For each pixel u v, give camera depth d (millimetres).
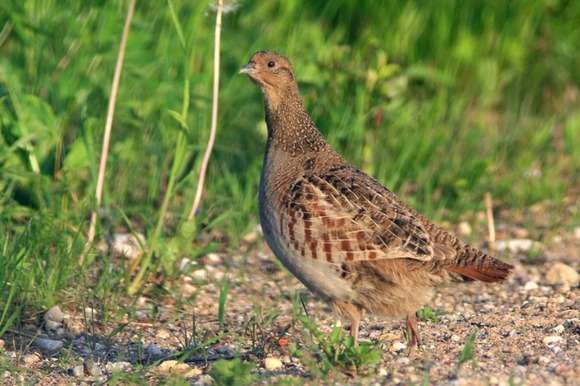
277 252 9328
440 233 9078
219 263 12633
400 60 16297
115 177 13531
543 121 17016
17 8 13609
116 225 12820
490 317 10734
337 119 14227
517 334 10016
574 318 10516
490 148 15820
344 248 8922
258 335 10219
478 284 12117
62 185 12062
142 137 13758
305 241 9031
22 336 10133
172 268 11672
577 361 9062
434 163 15109
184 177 13023
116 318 10688
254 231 13516
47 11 13984
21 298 10469
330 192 9062
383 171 14328
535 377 8648
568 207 14734
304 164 9602
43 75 13633
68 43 13805
